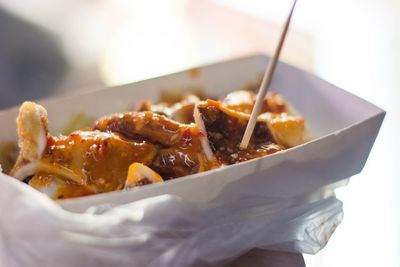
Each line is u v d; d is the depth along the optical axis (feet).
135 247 1.01
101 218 0.97
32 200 0.96
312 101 1.51
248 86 1.69
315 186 1.17
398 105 2.40
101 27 3.26
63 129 1.53
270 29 3.19
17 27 2.98
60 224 0.96
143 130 1.25
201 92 1.67
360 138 1.18
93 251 1.00
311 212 1.21
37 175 1.22
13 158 1.44
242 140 1.23
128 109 1.60
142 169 1.13
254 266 1.23
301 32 3.08
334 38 2.97
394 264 1.71
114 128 1.28
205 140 1.23
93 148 1.21
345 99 1.43
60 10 3.27
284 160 1.11
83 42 3.07
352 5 3.26
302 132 1.36
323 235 1.24
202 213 1.06
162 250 1.04
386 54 2.76
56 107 1.52
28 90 2.69
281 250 1.25
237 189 1.09
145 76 2.84
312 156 1.14
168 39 3.21
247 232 1.15
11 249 1.04
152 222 1.00
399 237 1.80
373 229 1.82
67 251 0.99
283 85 1.59
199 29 3.31
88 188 1.19
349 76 2.63
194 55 3.03
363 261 1.71
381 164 2.13
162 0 3.69
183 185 1.05
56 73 2.81
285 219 1.18
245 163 1.08
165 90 1.63
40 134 1.21
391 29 2.98
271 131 1.32
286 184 1.13
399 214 1.88
